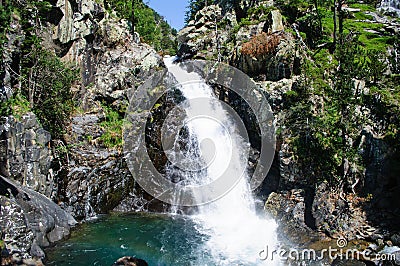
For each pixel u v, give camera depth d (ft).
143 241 43.52
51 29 62.44
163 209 56.95
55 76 54.90
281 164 54.39
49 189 47.93
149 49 74.08
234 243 43.65
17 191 38.99
